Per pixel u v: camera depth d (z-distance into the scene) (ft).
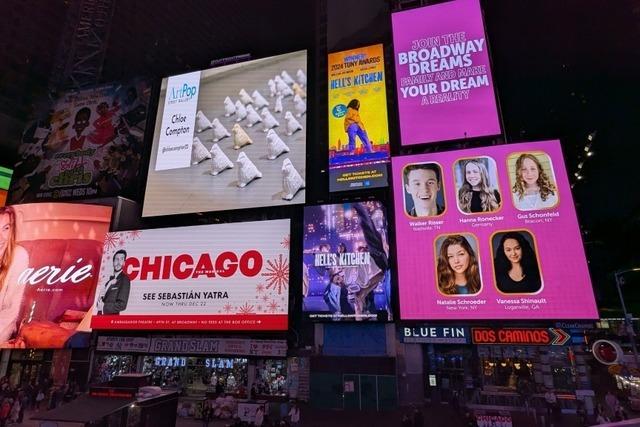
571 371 98.89
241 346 93.61
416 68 100.07
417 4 133.18
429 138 93.61
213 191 107.45
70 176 123.44
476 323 77.97
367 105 101.96
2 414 78.48
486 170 84.94
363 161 97.66
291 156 104.63
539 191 80.59
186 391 98.17
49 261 105.91
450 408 88.02
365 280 86.33
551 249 76.64
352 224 90.99
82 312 100.99
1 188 131.13
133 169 118.83
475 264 79.46
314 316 86.43
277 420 75.15
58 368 102.37
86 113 129.18
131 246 104.27
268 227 98.02
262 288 93.50
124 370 102.37
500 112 95.50
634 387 97.45
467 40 98.48
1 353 106.52
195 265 98.73
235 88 116.16
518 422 75.92
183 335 99.81
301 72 112.06
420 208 86.17
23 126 156.25
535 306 74.23
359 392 87.35
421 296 80.28
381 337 91.04
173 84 122.72
